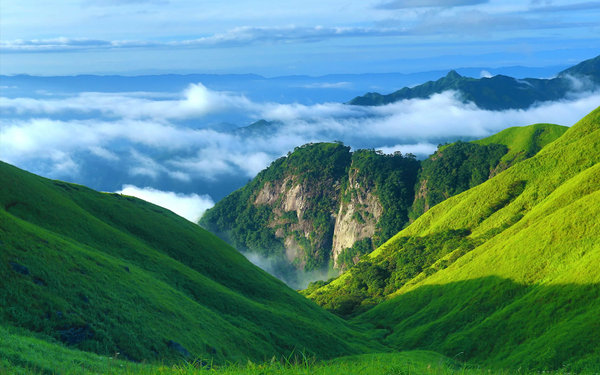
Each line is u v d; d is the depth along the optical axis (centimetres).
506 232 11131
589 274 6481
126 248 6862
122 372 2228
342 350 6869
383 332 9881
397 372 1619
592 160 14100
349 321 12006
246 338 5772
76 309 4019
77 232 6569
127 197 9438
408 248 17412
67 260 4712
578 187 10419
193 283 6838
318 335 6944
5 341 2495
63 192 7969
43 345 2831
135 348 4022
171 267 6988
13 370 1994
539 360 5488
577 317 5925
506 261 8919
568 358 5241
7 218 4847
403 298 11606
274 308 7725
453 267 11212
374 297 15562
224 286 7906
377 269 17888
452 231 15950
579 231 7931
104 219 7950
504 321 7106
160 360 4044
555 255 7925
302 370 1413
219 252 8950
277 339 6291
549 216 9094
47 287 4069
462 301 9006
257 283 8556
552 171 14950
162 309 4978
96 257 5322
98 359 2877
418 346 8319
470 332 7450
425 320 9469
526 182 15512
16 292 3772
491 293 8438
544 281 7594
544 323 6425
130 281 5184
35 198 6781
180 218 9812
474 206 16625
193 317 5338
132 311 4519
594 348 5109
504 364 6009
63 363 2470
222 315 6338
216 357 4747
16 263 4106
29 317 3600
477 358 6825
